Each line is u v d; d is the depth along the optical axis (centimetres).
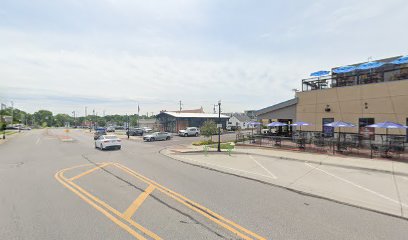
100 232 548
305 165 1416
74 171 1266
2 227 573
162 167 1407
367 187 949
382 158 1522
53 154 2041
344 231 566
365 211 702
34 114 15975
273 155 1734
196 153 2088
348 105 1998
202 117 5944
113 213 663
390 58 2164
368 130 1867
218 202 766
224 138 3934
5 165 1461
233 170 1298
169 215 653
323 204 761
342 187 950
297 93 2384
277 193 877
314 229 575
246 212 682
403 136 1672
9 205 725
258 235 540
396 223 617
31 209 691
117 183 1001
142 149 2494
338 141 1772
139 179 1079
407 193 871
